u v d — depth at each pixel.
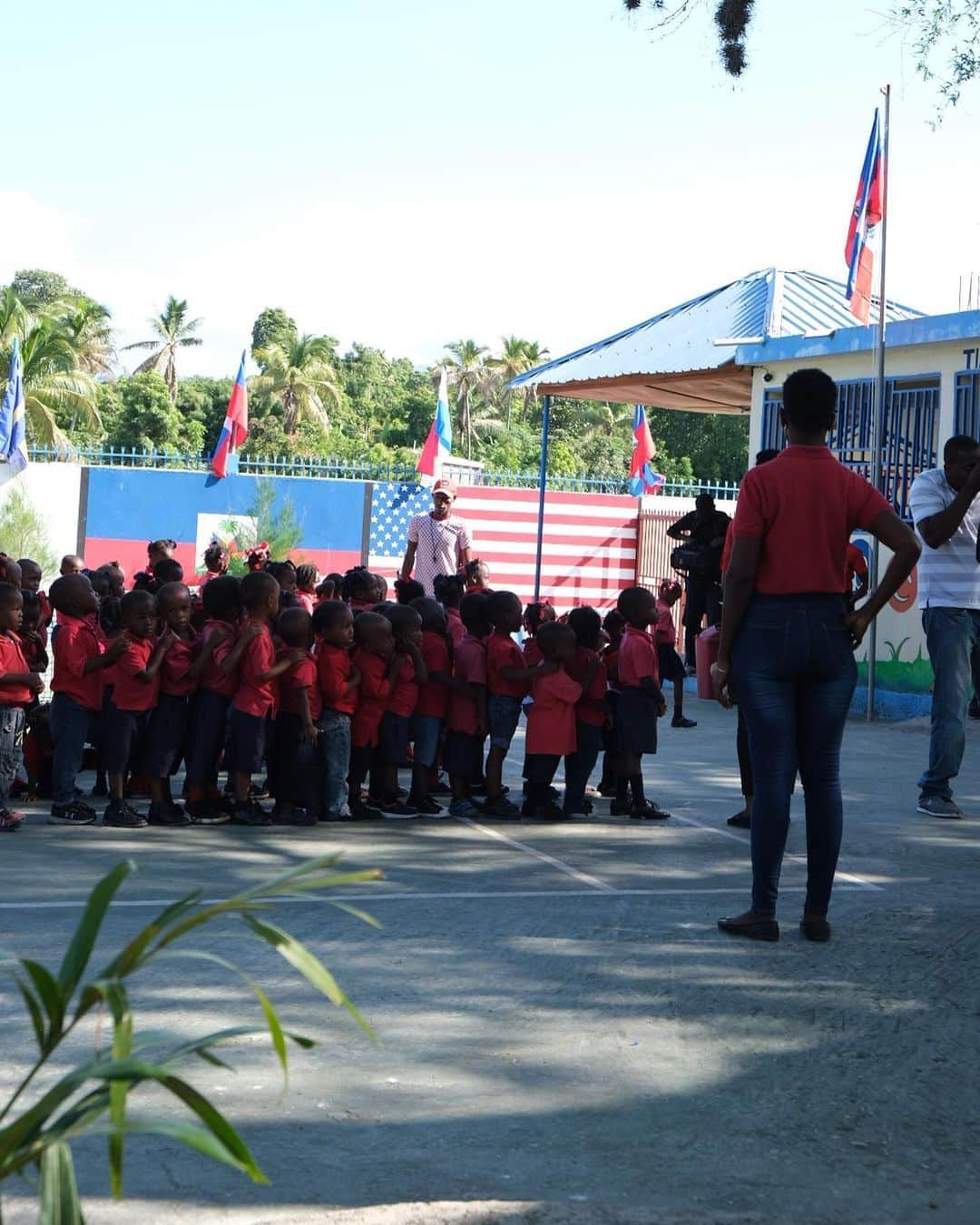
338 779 8.09
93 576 10.45
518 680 8.39
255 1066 4.07
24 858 6.84
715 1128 3.72
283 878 1.83
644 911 6.03
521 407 85.94
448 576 10.30
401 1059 4.16
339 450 64.50
